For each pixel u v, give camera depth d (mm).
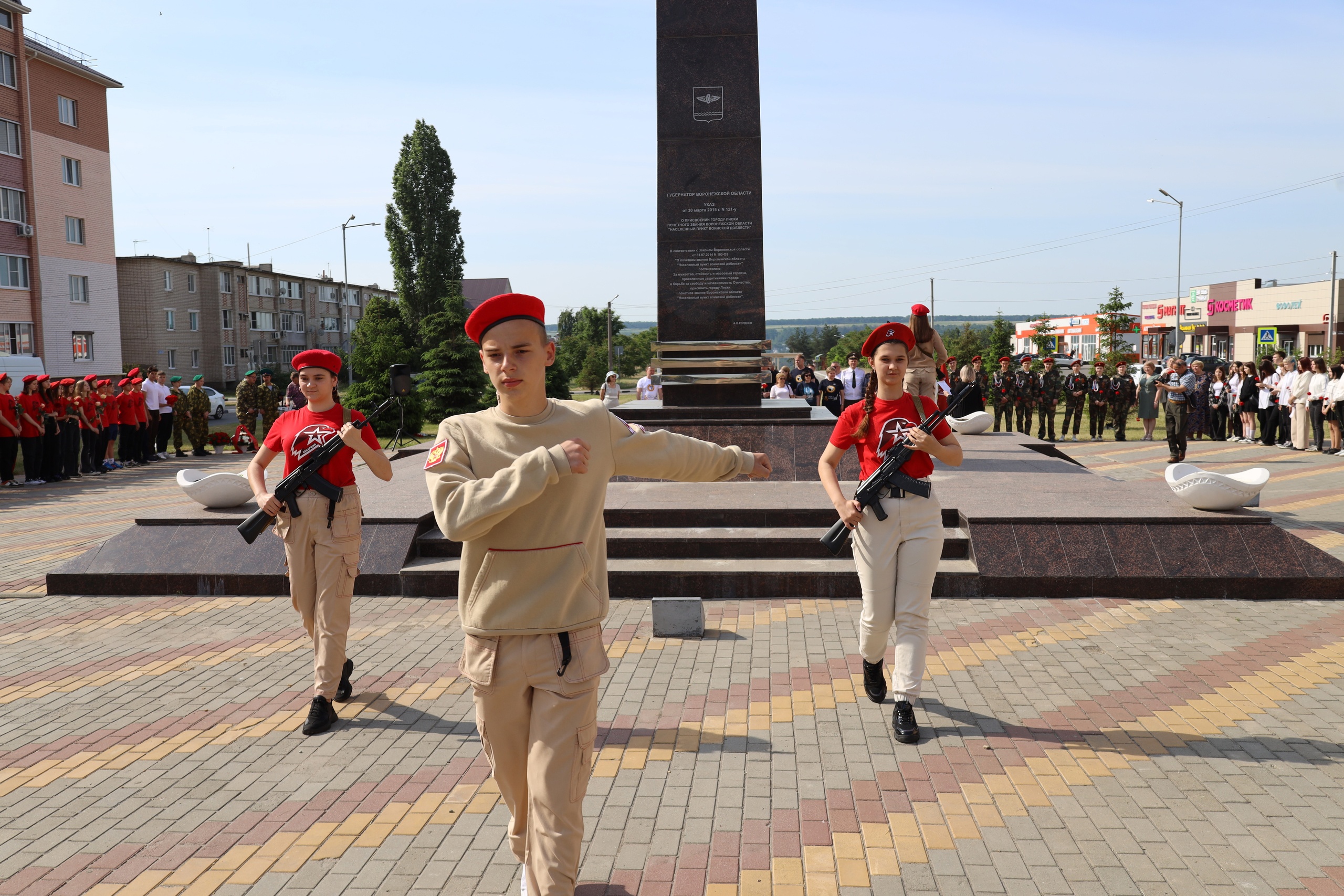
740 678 5336
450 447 2771
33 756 4457
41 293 34844
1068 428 23094
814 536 7422
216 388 56375
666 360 11070
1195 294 54219
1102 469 14320
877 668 4887
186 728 4777
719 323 11008
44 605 7230
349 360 44438
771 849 3484
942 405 14172
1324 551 7516
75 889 3289
